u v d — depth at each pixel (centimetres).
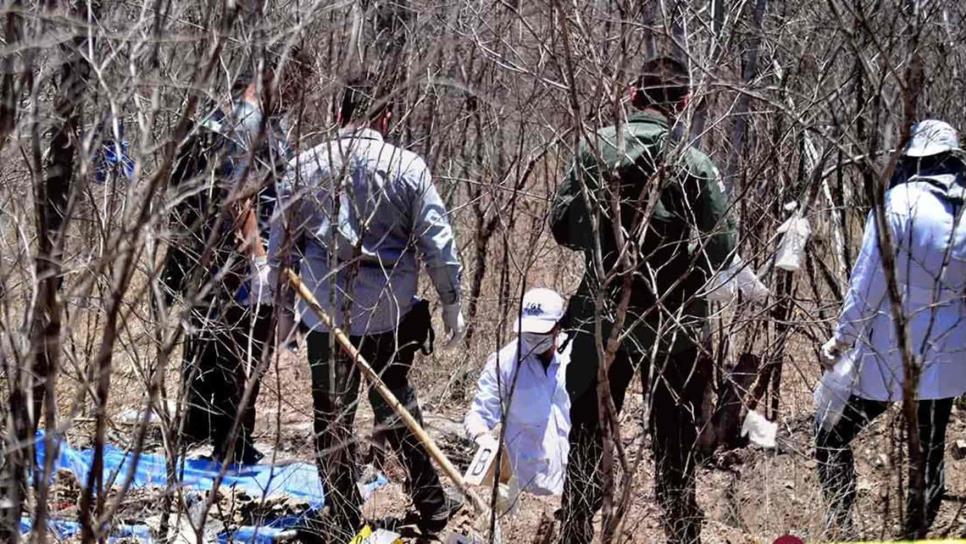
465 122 666
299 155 414
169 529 491
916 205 493
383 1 460
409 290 538
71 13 345
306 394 737
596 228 442
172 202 338
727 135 579
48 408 329
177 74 373
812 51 559
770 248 577
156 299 410
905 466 536
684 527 523
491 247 742
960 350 502
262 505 457
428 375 721
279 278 422
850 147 505
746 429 518
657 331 477
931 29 507
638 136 495
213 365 580
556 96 559
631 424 677
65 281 405
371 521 559
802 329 591
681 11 504
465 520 575
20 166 380
